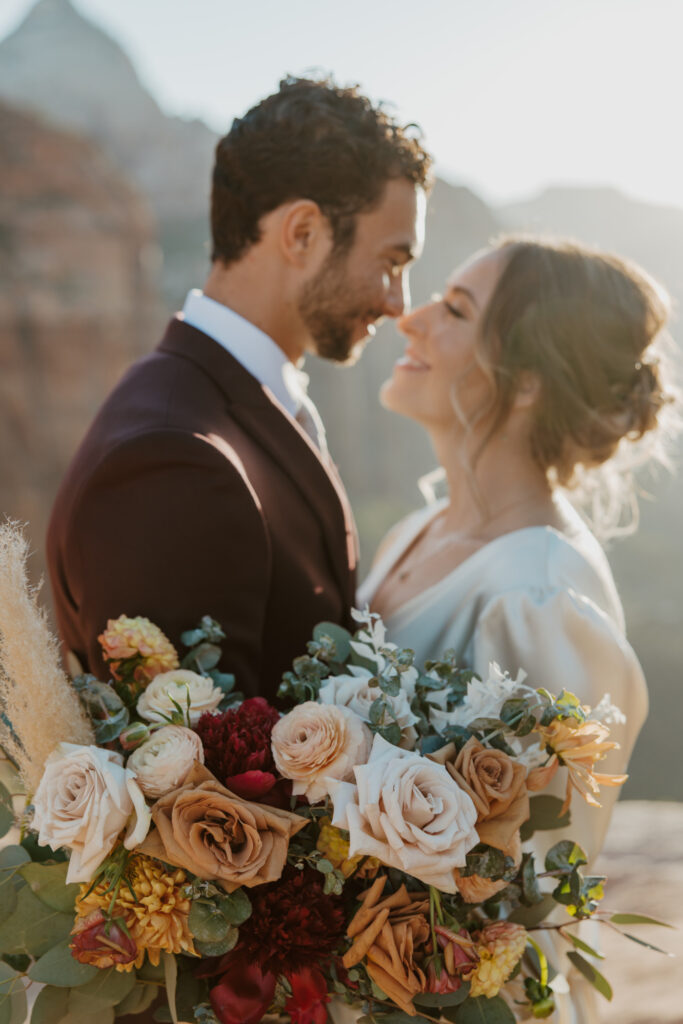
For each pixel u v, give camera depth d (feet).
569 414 6.93
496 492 7.08
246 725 4.51
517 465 7.09
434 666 4.97
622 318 6.91
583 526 7.27
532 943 4.99
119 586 5.31
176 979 4.39
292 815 4.24
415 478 173.37
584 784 4.81
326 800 4.36
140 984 4.51
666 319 7.22
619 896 11.73
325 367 165.48
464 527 7.32
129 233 99.66
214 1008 4.29
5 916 4.39
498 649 6.25
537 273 6.95
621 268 7.11
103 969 4.37
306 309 6.93
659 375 7.18
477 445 7.09
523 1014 5.49
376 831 4.06
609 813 6.38
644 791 99.50
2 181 90.53
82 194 94.79
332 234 6.77
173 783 4.23
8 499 83.25
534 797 4.91
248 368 6.68
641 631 127.03
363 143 6.67
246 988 4.25
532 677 6.15
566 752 4.74
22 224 89.66
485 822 4.39
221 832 4.07
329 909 4.35
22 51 262.26
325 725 4.34
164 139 235.20
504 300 6.96
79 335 88.43
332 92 6.75
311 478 6.42
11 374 84.64
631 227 181.37
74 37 263.49
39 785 4.17
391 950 4.20
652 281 7.21
